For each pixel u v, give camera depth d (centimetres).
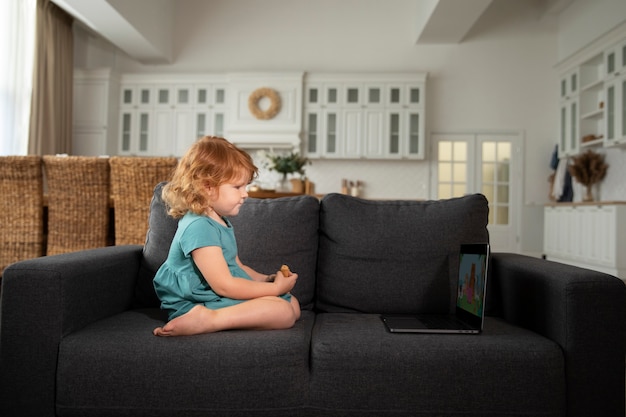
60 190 312
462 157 673
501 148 673
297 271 173
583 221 543
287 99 650
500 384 121
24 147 563
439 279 168
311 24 694
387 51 685
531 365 121
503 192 671
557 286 129
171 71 705
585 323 124
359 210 178
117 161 304
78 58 691
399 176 675
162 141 671
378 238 172
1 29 530
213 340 124
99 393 122
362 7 689
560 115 646
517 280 156
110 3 510
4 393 125
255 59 698
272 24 698
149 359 121
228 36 702
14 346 125
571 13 636
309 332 141
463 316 151
